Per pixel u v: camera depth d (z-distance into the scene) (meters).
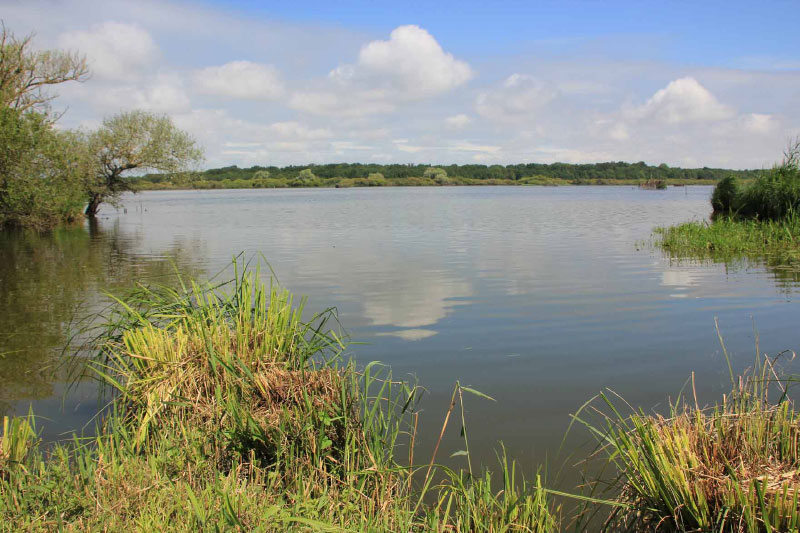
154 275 12.41
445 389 5.37
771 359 6.10
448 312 8.42
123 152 33.47
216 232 23.59
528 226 24.62
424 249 16.61
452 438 4.41
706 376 5.62
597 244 17.30
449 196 66.19
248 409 4.07
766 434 3.35
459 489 3.49
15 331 7.54
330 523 2.99
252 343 4.97
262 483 3.34
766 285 10.24
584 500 3.58
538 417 4.75
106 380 5.62
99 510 2.95
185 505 3.01
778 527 2.79
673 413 3.89
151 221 30.66
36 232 24.30
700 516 2.99
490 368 5.95
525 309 8.55
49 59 25.89
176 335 5.02
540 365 6.02
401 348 6.64
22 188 21.77
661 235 19.73
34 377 5.77
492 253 15.41
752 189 21.80
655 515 3.25
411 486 3.76
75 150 26.83
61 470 3.30
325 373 4.50
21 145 21.17
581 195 66.62
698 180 118.38
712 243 15.84
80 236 22.48
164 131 34.41
